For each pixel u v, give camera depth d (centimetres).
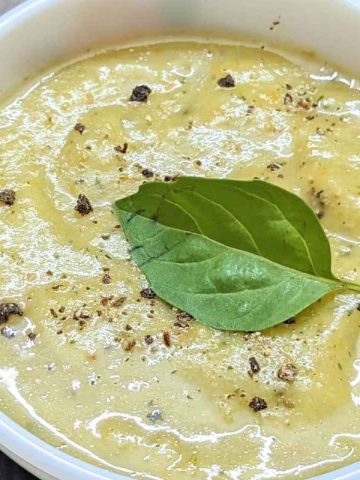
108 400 14
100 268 16
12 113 18
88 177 17
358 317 15
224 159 17
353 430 14
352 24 18
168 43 19
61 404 14
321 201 16
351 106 18
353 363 15
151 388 14
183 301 14
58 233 16
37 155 17
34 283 15
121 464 14
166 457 14
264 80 18
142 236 15
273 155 17
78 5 18
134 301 15
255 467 14
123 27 18
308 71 19
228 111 17
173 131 17
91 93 18
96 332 15
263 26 19
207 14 19
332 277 14
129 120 17
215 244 14
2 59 18
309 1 18
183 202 14
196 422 14
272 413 14
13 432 13
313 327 15
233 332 15
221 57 19
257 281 14
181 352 15
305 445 14
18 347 15
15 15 18
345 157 17
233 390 14
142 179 17
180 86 18
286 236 14
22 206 16
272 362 15
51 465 13
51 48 18
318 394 14
